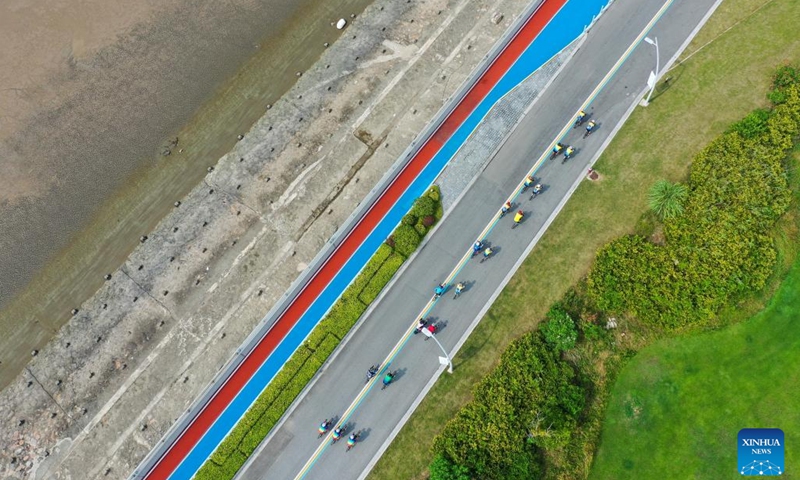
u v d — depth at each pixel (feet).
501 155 146.30
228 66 166.09
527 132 147.84
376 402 127.13
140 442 127.65
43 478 126.82
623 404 121.70
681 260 127.44
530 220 139.33
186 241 146.30
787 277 126.52
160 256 146.00
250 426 126.00
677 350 124.36
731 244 126.52
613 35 155.43
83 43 169.99
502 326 130.41
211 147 157.69
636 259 128.88
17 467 128.36
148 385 132.57
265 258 141.49
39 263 150.20
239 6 171.63
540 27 158.40
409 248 137.08
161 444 125.49
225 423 128.88
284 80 163.22
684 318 123.54
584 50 154.92
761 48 148.36
